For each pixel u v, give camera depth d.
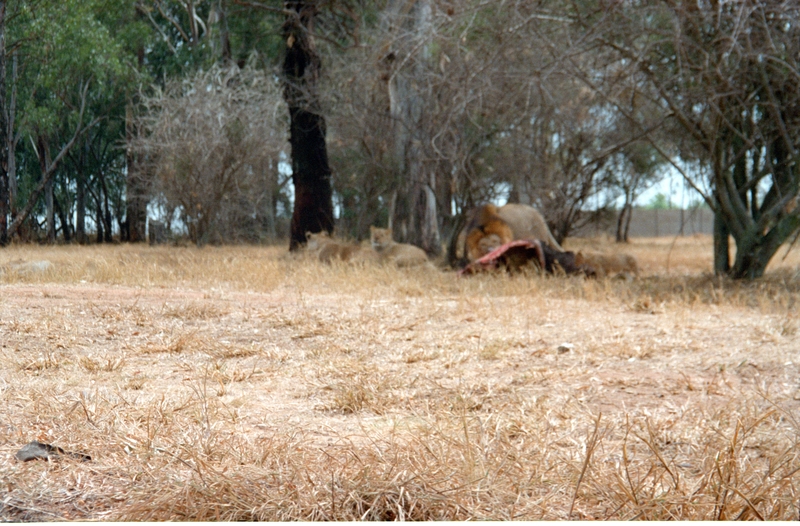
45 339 6.21
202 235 25.67
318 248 15.67
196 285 10.69
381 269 12.40
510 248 13.11
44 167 33.38
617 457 3.33
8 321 6.81
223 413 4.03
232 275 11.66
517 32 10.59
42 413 3.81
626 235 38.22
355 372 5.20
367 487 2.72
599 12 10.58
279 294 9.99
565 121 15.40
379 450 3.17
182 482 2.78
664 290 10.59
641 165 24.48
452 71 12.29
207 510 2.63
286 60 21.16
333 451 3.33
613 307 9.12
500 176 18.23
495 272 12.32
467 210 17.27
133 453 3.23
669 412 4.18
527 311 8.46
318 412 4.20
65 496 2.76
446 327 7.45
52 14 27.30
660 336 6.79
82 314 7.45
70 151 36.47
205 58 32.16
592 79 11.23
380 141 19.97
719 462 2.94
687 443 3.59
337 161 27.08
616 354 5.95
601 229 32.09
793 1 9.42
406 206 19.78
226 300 9.02
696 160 12.76
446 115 13.68
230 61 28.47
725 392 4.70
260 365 5.60
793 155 11.07
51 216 34.69
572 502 2.77
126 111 33.16
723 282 11.54
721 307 9.05
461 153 16.03
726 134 11.93
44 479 2.91
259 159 26.80
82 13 27.41
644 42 11.16
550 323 7.69
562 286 11.12
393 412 4.19
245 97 26.03
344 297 9.69
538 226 15.18
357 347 6.37
